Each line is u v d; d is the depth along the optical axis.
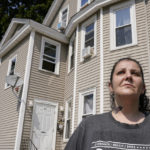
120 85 1.40
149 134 1.09
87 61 6.61
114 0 6.38
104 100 5.39
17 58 8.72
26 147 6.31
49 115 7.36
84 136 1.22
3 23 17.39
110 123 1.21
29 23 7.87
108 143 1.08
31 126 6.70
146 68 5.05
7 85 8.98
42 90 7.49
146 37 5.42
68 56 8.57
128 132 1.11
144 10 5.80
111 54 5.87
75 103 6.44
